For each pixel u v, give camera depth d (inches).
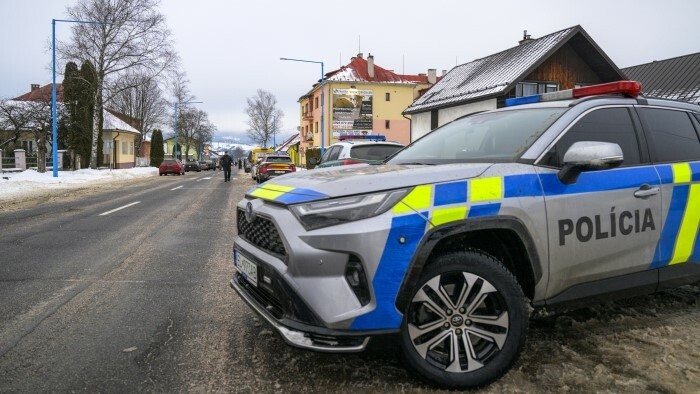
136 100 2276.1
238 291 121.3
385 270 93.6
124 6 1284.4
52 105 1047.0
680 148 137.4
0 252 248.2
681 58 1001.5
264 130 3371.1
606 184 117.4
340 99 1926.7
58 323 144.7
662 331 133.3
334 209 96.0
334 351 93.4
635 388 102.7
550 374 108.6
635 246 121.3
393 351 97.0
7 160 1151.6
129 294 174.4
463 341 102.2
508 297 103.0
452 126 159.3
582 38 864.3
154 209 450.6
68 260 229.9
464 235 104.3
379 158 410.9
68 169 1342.3
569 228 111.0
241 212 128.2
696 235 132.9
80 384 106.6
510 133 128.5
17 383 107.0
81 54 1294.3
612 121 128.8
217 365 115.6
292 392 102.2
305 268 94.3
